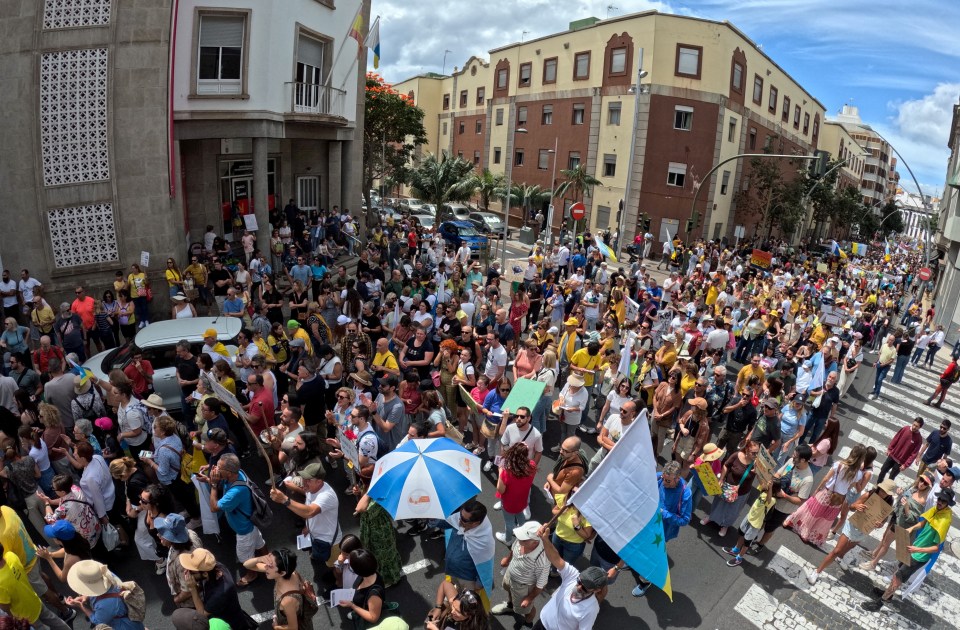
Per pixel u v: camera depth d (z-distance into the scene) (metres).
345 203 23.41
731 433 10.07
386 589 7.11
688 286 21.25
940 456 10.78
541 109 44.94
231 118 17.12
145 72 15.18
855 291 26.89
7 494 7.68
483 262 26.22
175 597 5.87
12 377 9.98
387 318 13.52
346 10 21.42
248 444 9.67
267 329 11.63
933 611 7.73
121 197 15.48
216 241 17.88
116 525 7.69
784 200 44.31
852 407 15.41
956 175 27.20
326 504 6.78
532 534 6.29
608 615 7.12
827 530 8.25
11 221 14.86
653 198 38.19
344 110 22.14
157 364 10.19
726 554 8.48
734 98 39.44
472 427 10.30
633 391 11.38
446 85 58.50
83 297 13.05
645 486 6.04
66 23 14.69
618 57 38.62
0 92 14.49
